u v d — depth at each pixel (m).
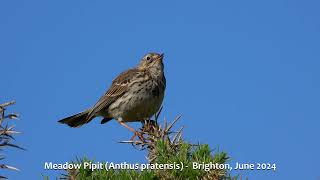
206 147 8.27
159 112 11.40
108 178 8.16
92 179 8.18
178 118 9.24
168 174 8.12
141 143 9.65
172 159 8.26
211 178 7.78
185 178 8.12
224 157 7.99
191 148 8.46
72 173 8.12
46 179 7.75
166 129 9.20
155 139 9.04
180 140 8.76
